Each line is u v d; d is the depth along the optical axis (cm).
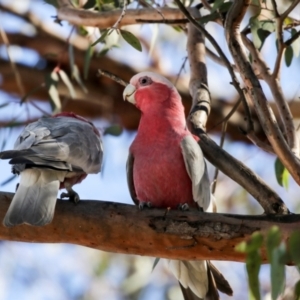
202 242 801
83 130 902
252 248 611
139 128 935
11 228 824
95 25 1121
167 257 829
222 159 919
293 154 873
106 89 1512
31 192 794
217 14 1005
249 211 1498
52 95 1215
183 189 900
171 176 896
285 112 948
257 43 983
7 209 817
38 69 1511
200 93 1036
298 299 684
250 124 940
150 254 829
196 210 880
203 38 1115
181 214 807
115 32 1124
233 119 1487
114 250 834
